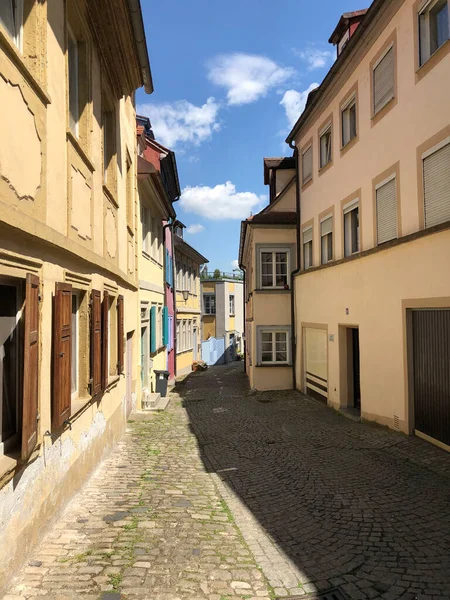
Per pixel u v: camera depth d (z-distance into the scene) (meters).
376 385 10.11
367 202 10.74
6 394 3.71
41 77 4.20
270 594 3.41
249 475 6.77
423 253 8.16
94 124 6.69
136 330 12.34
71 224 5.27
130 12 6.95
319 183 14.38
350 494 5.78
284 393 16.55
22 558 3.61
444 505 5.27
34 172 4.00
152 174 12.57
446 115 7.67
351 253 12.05
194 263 31.20
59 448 4.70
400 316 9.03
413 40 8.62
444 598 3.39
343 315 12.13
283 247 17.30
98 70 6.99
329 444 8.73
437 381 7.90
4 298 3.70
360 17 12.87
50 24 4.55
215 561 3.89
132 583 3.45
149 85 9.79
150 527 4.56
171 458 7.73
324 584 3.58
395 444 8.23
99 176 6.98
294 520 4.95
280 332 17.47
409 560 3.97
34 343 3.81
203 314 44.06
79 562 3.74
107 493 5.65
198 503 5.42
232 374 26.78
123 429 9.65
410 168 8.80
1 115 3.26
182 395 17.30
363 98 10.93
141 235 13.22
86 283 6.09
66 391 4.77
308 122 15.24
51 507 4.39
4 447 3.59
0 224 3.20
